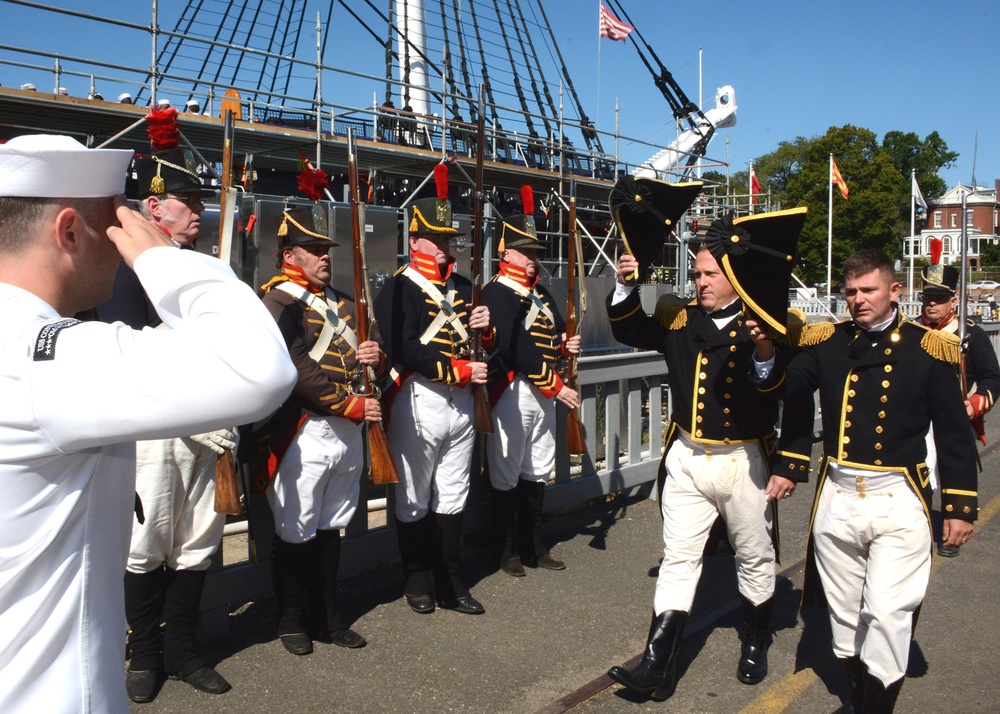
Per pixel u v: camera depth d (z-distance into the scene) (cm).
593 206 1508
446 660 374
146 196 340
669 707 339
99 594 127
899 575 301
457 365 418
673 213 344
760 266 300
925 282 585
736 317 349
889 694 298
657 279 1533
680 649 394
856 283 311
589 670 367
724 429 345
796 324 331
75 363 113
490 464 489
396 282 427
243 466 397
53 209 122
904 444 307
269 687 345
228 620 395
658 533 568
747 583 361
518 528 495
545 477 499
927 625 428
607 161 1359
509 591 461
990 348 573
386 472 383
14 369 114
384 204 1223
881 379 309
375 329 394
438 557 432
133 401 112
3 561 115
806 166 4991
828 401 321
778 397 331
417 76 1360
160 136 339
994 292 3450
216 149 996
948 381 306
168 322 122
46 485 117
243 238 573
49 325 117
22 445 113
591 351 920
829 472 323
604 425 610
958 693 357
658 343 376
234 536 556
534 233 498
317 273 375
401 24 1370
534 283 516
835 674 371
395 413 425
